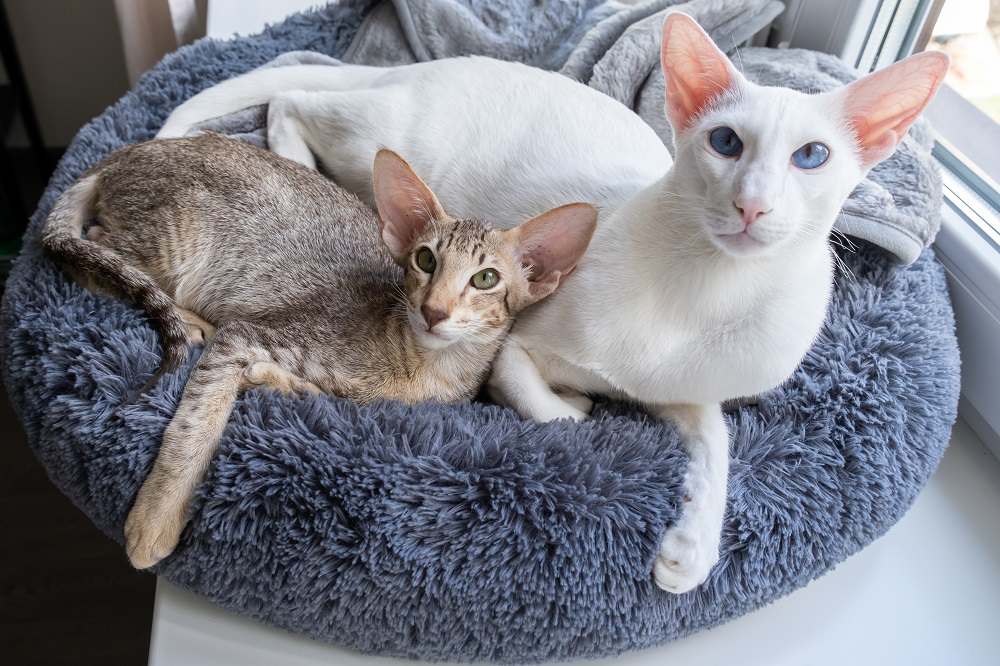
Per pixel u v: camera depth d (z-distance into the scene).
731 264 0.96
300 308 1.12
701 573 0.95
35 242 1.17
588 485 0.96
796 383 1.16
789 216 0.88
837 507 1.04
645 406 1.15
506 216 1.22
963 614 1.11
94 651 1.50
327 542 0.90
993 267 1.32
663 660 1.02
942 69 0.86
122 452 0.95
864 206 1.27
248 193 1.16
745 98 0.91
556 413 1.10
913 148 1.40
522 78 1.32
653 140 1.31
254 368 1.02
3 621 1.52
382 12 1.71
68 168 1.31
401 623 0.93
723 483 1.03
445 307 1.01
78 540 1.65
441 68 1.34
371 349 1.10
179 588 1.00
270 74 1.46
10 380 1.04
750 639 1.05
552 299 1.09
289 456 0.93
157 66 1.56
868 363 1.16
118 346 1.01
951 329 1.27
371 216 1.26
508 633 0.94
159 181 1.13
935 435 1.14
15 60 2.04
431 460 0.94
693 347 1.03
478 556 0.91
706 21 1.60
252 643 0.98
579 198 1.16
